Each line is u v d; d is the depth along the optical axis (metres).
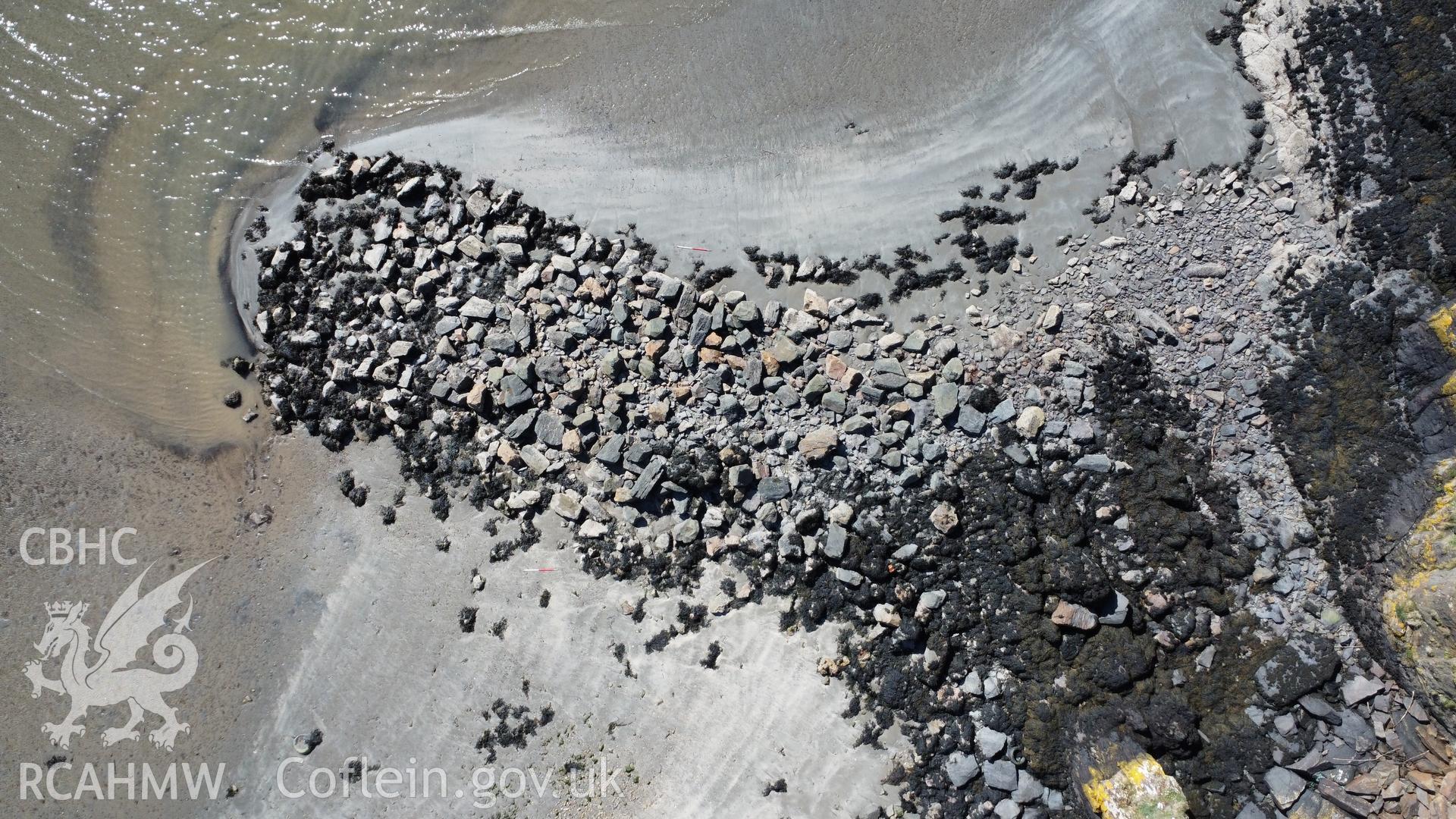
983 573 7.64
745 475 7.79
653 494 7.91
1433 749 7.02
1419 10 7.41
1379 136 7.59
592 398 7.99
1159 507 7.64
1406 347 7.20
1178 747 7.34
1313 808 7.24
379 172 8.42
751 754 7.66
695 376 7.99
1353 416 7.36
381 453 8.23
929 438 7.82
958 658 7.64
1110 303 7.93
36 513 8.20
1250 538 7.55
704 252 8.30
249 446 8.36
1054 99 8.34
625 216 8.39
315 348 8.27
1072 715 7.45
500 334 8.08
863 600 7.66
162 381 8.42
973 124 8.37
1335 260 7.61
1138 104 8.24
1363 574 7.26
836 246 8.25
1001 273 8.09
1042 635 7.52
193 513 8.26
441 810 7.80
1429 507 6.97
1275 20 8.08
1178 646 7.52
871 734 7.61
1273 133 7.97
